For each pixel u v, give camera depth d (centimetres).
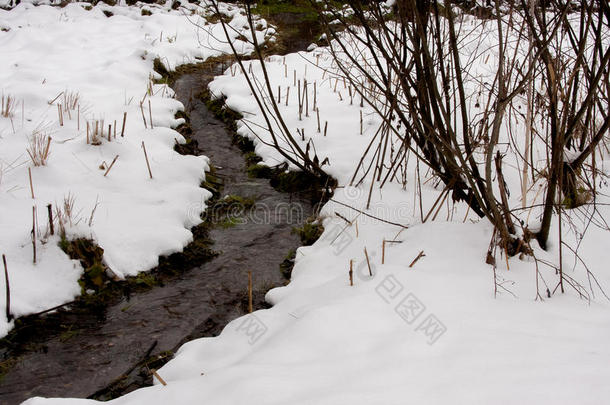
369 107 581
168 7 1070
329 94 632
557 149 257
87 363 269
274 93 639
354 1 270
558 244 288
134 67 691
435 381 178
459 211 359
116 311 314
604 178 351
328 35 288
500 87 252
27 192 377
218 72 770
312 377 191
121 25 914
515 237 284
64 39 789
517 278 266
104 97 581
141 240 362
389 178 424
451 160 289
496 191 367
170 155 474
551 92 269
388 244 327
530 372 177
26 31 786
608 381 166
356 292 259
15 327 288
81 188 398
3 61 675
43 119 500
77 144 453
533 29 249
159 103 589
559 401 158
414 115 277
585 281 263
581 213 312
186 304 323
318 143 507
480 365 186
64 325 296
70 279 320
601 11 246
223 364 238
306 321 232
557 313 230
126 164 443
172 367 246
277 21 1056
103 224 364
